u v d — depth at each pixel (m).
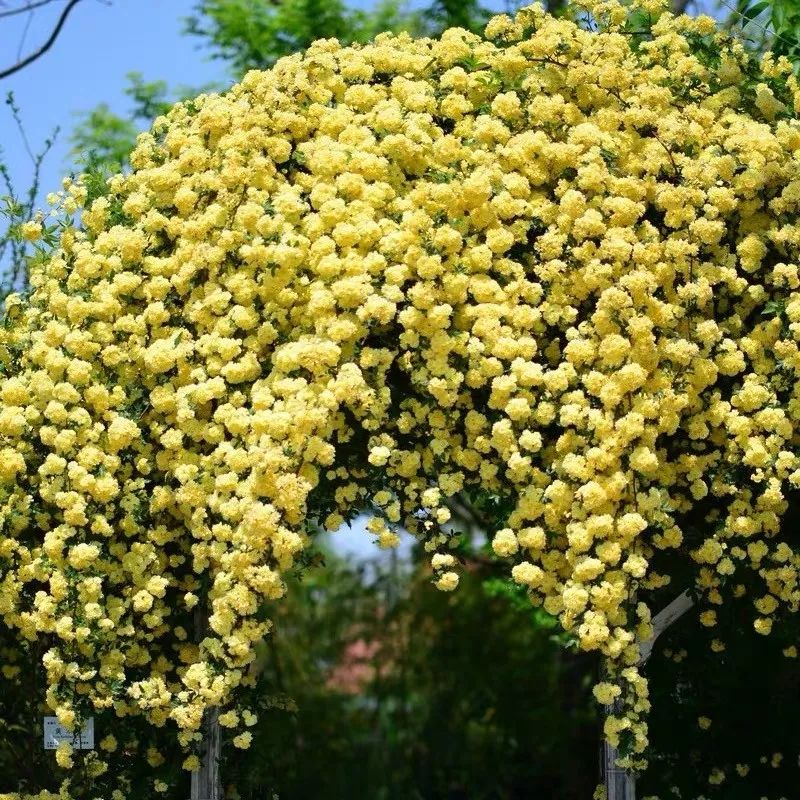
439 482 3.78
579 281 3.76
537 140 3.85
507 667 8.94
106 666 4.00
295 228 3.98
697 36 4.15
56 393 4.04
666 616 4.14
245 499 3.67
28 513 4.11
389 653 9.87
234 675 3.74
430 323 3.72
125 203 4.29
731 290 3.77
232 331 3.93
